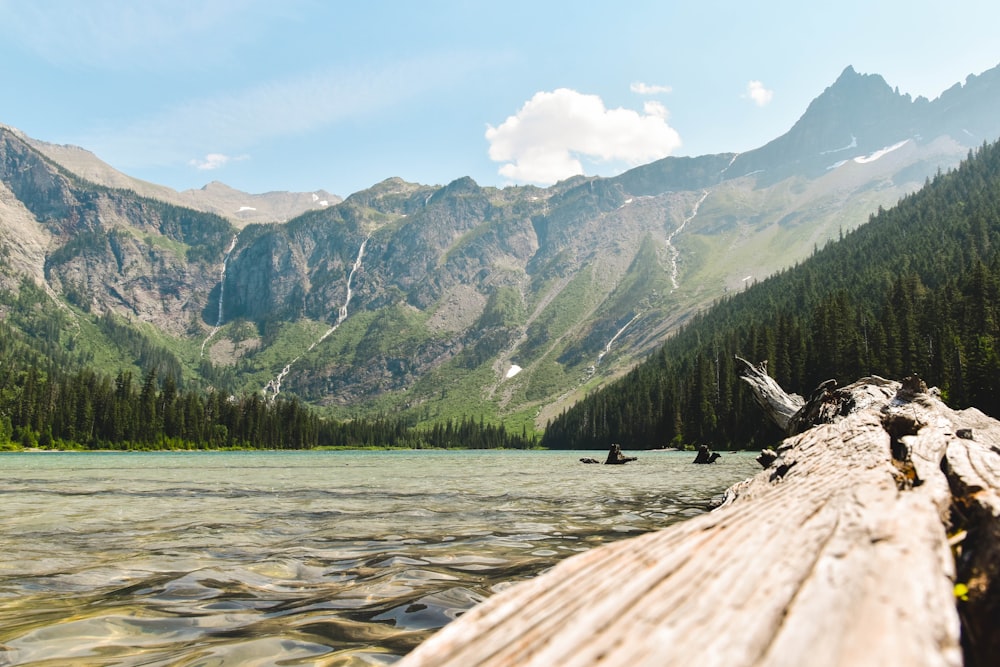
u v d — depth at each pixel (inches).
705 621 72.4
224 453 4943.4
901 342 3351.4
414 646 204.5
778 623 69.9
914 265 5895.7
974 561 102.3
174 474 1435.8
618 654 67.1
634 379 7283.5
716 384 4220.0
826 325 3695.9
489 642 80.4
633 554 109.1
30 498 783.7
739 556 97.4
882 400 584.1
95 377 5767.7
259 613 245.6
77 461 2647.6
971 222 6338.6
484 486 967.0
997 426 419.5
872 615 69.1
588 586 95.0
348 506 663.8
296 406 6584.6
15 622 231.1
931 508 117.0
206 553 377.7
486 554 373.7
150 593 277.7
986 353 2596.0
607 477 1202.0
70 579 305.9
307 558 360.2
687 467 1631.4
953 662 60.6
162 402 5659.5
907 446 237.1
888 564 85.7
